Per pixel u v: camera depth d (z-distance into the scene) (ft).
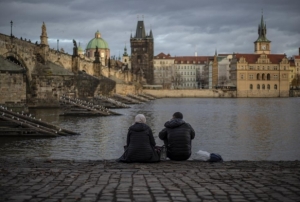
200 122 237.04
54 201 41.14
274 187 48.03
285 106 438.40
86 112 282.97
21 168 63.05
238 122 236.22
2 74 264.72
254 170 61.87
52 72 356.18
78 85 433.48
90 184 50.31
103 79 524.11
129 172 59.93
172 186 49.01
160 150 74.74
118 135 169.58
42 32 367.45
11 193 44.80
